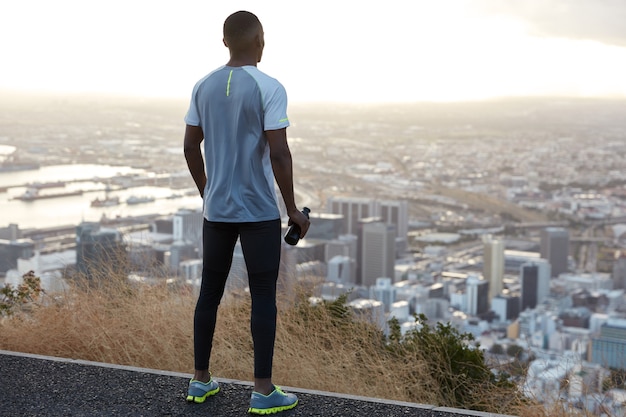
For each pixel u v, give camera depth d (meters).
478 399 4.17
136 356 4.19
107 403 2.97
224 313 4.76
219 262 2.98
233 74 2.79
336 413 2.88
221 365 4.22
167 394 3.08
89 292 4.83
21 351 4.22
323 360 4.27
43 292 4.89
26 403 2.96
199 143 2.98
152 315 4.48
